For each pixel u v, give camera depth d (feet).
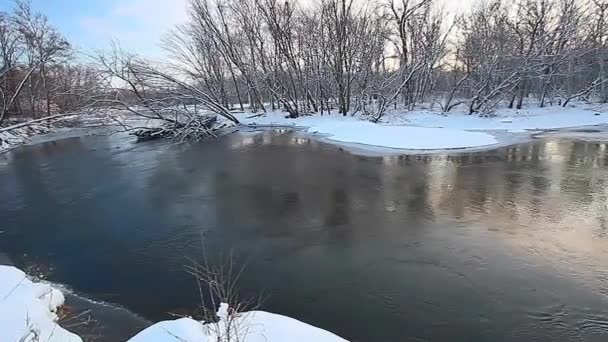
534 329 17.30
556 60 94.58
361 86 96.89
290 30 100.22
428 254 24.73
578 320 17.87
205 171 48.52
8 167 56.85
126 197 38.68
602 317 18.06
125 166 53.21
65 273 23.73
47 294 19.48
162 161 55.57
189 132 76.43
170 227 30.53
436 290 20.61
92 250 26.94
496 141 64.23
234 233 28.99
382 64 102.68
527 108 97.96
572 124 82.28
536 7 96.84
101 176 48.01
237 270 23.31
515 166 46.80
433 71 110.42
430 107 101.19
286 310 19.21
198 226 30.55
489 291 20.38
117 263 24.81
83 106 86.53
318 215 32.22
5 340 14.64
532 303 19.24
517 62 94.48
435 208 33.12
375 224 29.94
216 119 93.04
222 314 15.39
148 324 18.21
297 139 72.84
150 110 80.48
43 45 103.09
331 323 18.12
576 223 28.96
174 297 20.66
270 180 43.29
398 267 23.17
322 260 24.35
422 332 17.30
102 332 17.42
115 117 83.71
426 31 104.42
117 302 20.30
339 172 46.16
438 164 49.11
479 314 18.47
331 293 20.59
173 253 25.98
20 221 33.14
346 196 36.91
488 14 103.30
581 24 98.32
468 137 64.54
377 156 55.06
